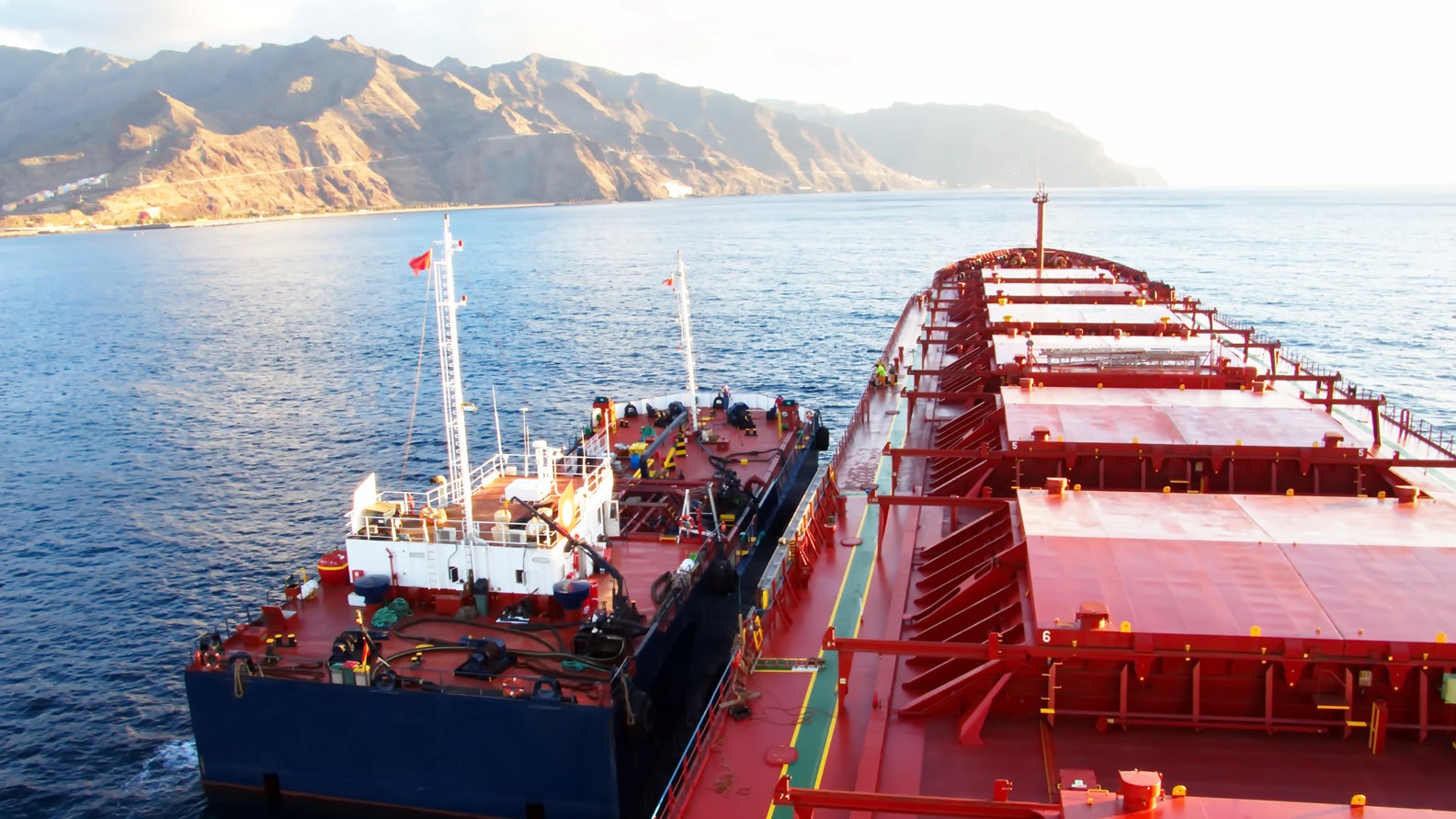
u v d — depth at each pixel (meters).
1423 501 27.89
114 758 34.41
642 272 198.62
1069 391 43.88
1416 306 125.25
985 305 73.81
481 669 27.52
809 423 57.09
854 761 23.08
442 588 32.53
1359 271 168.00
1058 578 23.58
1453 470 41.97
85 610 46.41
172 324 145.38
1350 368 89.25
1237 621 21.41
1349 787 19.53
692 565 34.91
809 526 35.72
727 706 25.28
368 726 27.39
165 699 38.38
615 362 102.25
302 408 86.44
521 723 26.23
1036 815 15.84
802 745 23.92
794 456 51.56
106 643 43.12
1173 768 20.28
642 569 35.59
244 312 156.38
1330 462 34.34
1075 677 21.97
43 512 60.66
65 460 72.81
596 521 37.09
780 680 27.08
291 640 29.77
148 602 47.25
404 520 33.34
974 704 22.59
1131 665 21.56
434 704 26.66
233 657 28.52
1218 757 20.61
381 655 28.78
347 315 147.00
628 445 49.22
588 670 27.58
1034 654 21.50
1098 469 35.94
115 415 86.50
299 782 28.52
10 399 95.25
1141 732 21.59
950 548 30.78
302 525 57.34
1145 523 26.83
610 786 26.20
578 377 96.06
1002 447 39.81
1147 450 35.34
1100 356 48.94
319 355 113.12
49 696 38.59
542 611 31.78
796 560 33.31
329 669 27.55
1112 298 73.50
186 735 35.81
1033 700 22.42
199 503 61.66
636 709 26.44
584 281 183.50
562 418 81.00
